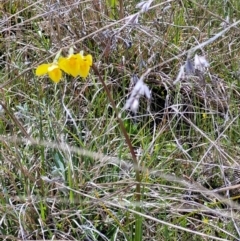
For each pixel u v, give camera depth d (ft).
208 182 3.82
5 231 3.42
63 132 3.99
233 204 3.12
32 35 4.90
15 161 3.71
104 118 4.11
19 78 4.40
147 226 3.39
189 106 4.25
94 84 4.28
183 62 4.41
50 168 3.78
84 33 4.71
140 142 4.02
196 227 3.42
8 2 5.32
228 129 4.07
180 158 3.91
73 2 4.82
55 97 4.16
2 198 3.49
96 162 3.76
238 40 4.84
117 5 4.97
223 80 4.43
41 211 3.45
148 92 2.65
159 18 4.89
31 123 3.98
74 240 3.39
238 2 5.20
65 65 2.90
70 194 3.47
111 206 3.54
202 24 4.90
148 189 3.55
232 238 3.35
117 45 4.70
